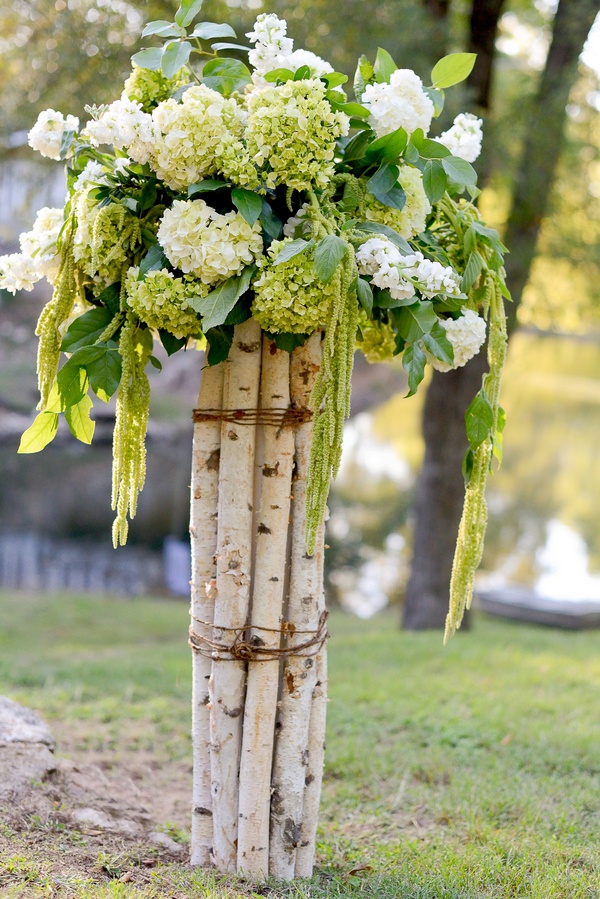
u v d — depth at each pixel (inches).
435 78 102.4
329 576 481.7
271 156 87.6
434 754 156.4
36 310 645.9
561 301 342.6
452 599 102.3
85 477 660.7
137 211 95.9
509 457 946.7
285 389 98.7
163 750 163.3
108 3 252.2
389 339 115.2
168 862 108.2
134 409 94.4
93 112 94.7
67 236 98.3
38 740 136.3
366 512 618.5
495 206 323.9
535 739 164.1
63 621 328.5
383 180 92.4
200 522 103.0
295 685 101.1
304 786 104.3
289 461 99.4
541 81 273.7
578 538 610.9
